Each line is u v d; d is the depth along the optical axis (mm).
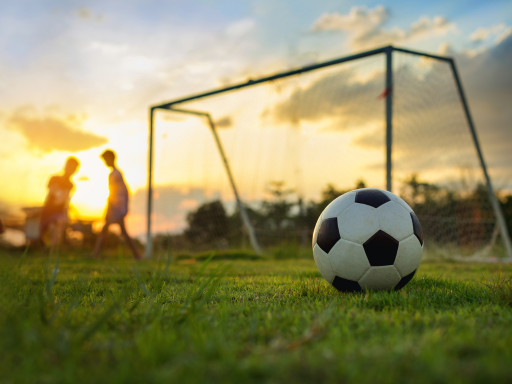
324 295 2432
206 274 4156
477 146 8117
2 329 1349
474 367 1027
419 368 1032
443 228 8062
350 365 1047
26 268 4520
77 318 1646
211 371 1032
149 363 1098
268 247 10195
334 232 2504
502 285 2324
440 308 2014
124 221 7336
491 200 8141
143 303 2088
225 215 10805
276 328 1500
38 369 1090
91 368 1108
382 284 2455
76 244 10234
